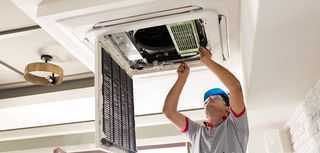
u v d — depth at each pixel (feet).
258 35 4.67
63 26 6.07
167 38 7.06
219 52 7.21
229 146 5.73
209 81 8.73
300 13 4.16
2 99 12.17
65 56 10.87
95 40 6.25
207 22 6.04
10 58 10.96
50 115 13.28
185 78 7.16
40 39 9.78
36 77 9.91
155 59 7.45
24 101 11.88
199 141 6.14
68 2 5.82
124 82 7.16
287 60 5.51
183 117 6.71
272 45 4.98
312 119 7.00
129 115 7.14
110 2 5.54
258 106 8.09
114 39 6.58
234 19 6.17
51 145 16.12
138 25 5.99
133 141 7.14
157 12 5.74
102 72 5.98
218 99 6.35
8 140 16.57
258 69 5.84
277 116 9.08
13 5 8.11
